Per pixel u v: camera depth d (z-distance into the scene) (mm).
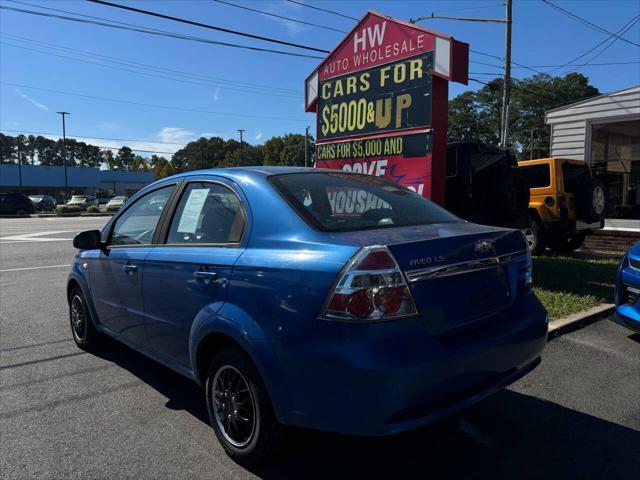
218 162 115250
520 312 3109
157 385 4191
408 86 7457
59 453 3107
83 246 4363
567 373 4320
